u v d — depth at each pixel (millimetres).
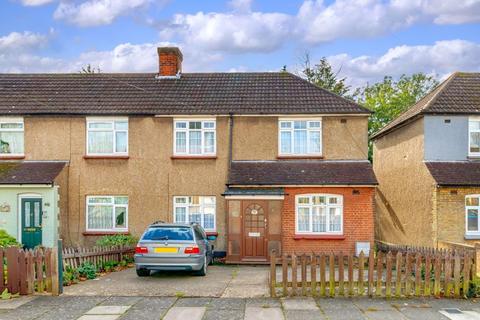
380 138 32562
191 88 26094
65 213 23672
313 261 13242
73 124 24109
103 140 24125
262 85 26375
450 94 25312
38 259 13516
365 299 12883
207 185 23781
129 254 21375
